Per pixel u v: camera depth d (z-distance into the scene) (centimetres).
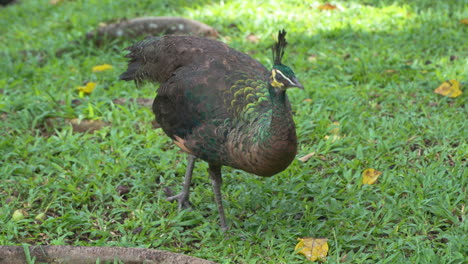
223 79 807
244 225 850
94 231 835
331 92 1176
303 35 1439
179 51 885
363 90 1181
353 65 1286
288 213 862
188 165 898
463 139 1001
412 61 1299
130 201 906
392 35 1417
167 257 725
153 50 923
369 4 1627
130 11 1677
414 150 1014
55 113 1135
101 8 1725
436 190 872
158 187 959
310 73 1267
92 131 1126
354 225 827
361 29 1452
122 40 1460
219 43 898
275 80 692
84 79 1311
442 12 1516
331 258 757
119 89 1246
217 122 779
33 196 912
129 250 737
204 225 843
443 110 1106
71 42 1467
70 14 1703
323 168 979
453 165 955
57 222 860
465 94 1139
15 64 1366
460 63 1248
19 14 1784
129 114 1127
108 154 1034
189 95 812
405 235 808
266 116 735
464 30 1420
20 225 855
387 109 1123
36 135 1092
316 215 848
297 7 1603
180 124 824
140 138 1065
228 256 787
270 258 779
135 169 987
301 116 1105
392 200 866
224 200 911
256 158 728
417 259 733
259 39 1434
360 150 990
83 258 738
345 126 1072
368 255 761
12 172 985
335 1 1623
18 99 1176
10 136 1085
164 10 1652
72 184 948
